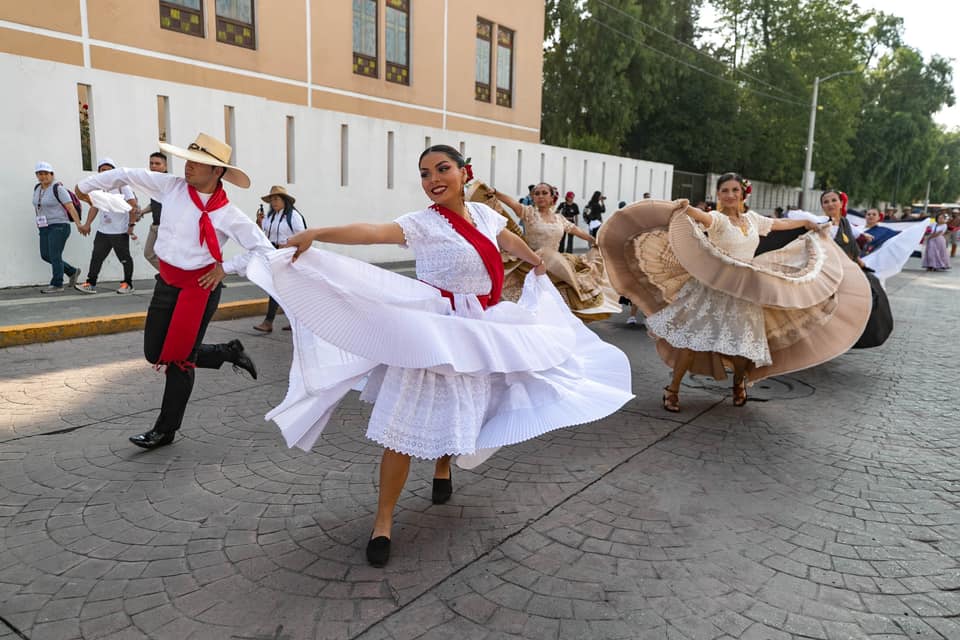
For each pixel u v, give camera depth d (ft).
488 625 8.09
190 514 10.75
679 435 15.10
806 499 11.84
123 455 13.08
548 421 10.02
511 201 21.45
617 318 31.91
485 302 9.96
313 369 9.73
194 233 12.59
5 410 15.64
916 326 30.48
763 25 117.19
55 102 31.09
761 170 116.06
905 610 8.56
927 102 153.99
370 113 53.21
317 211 43.45
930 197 243.19
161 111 35.53
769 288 14.75
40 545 9.73
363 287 8.95
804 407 17.48
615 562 9.59
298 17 46.91
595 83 88.99
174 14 39.86
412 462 13.20
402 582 8.98
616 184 70.38
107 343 22.71
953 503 11.75
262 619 8.12
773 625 8.20
